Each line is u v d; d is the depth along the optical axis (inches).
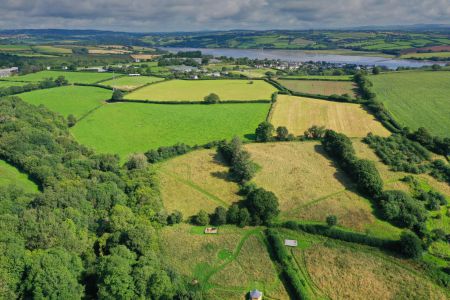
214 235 3029.0
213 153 4544.8
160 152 4443.9
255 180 3799.2
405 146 4498.0
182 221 3211.1
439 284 2468.0
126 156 4591.5
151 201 3233.3
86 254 2605.8
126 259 2432.3
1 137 4370.1
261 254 2817.4
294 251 2832.2
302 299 2401.6
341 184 3673.7
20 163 3949.3
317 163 4163.4
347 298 2416.3
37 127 4832.7
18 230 2554.1
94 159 4033.0
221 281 2588.6
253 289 2519.7
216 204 3457.2
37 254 2340.1
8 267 2202.3
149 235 2719.0
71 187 3184.1
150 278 2309.3
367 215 3144.7
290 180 3784.5
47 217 2659.9
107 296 2185.0
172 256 2797.7
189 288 2490.2
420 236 2908.5
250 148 4680.1
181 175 3993.6
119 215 2928.2
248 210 3211.1
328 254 2780.5
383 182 3666.3
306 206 3316.9
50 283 2126.0
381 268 2620.6
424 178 3786.9
